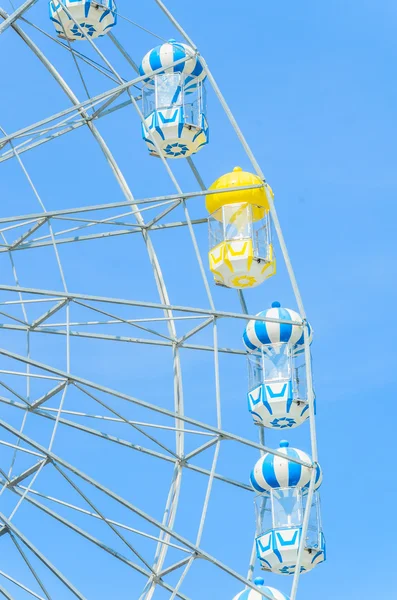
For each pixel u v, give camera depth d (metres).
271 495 36.31
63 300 35.38
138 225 37.94
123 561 33.31
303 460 35.66
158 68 38.25
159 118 37.97
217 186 37.16
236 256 36.50
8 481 34.28
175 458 36.41
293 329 37.94
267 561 36.06
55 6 39.91
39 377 33.81
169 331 38.16
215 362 33.38
